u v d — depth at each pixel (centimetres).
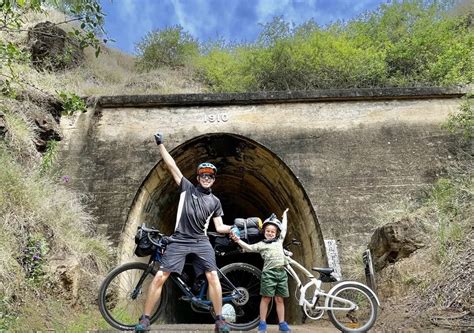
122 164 979
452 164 967
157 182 1032
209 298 534
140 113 1032
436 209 789
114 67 1720
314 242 968
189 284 568
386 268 745
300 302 570
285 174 1020
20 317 548
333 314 561
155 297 479
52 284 644
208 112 1034
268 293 541
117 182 958
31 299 593
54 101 992
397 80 1432
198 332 554
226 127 1019
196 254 497
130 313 744
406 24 1723
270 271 549
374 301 566
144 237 517
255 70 1605
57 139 983
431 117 1023
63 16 1480
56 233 726
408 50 1466
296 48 1567
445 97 1038
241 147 1064
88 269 758
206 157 1119
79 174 966
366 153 990
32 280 611
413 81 1413
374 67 1466
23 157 831
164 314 1141
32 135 881
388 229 766
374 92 1033
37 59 1226
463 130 977
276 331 634
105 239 882
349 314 663
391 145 996
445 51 1334
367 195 947
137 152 992
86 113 1030
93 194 944
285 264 567
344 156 988
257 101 1037
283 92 1036
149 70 1823
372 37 1709
